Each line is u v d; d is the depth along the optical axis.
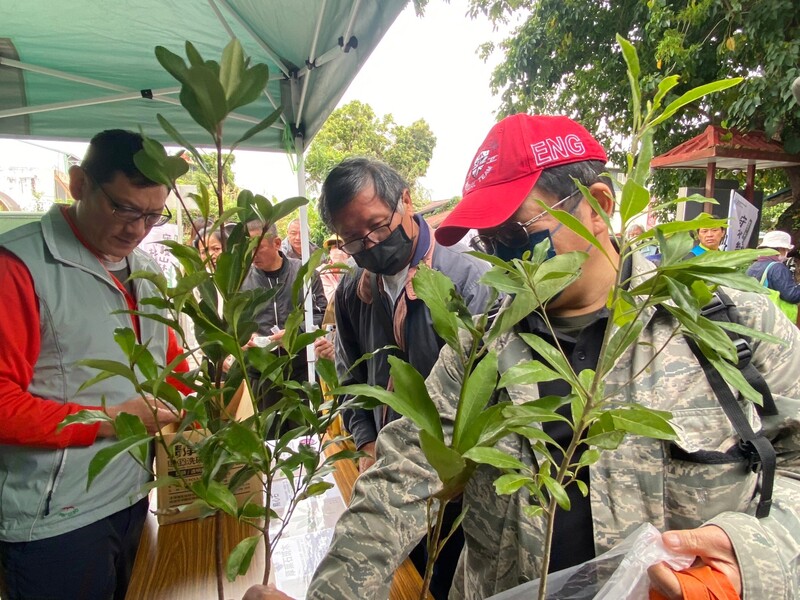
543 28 6.55
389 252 1.36
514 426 0.47
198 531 1.19
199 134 2.66
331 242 1.56
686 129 6.25
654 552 0.58
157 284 0.50
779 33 4.42
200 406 0.57
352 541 0.76
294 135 2.57
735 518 0.62
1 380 1.07
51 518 1.16
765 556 0.58
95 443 1.21
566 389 0.82
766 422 0.75
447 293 0.49
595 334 0.82
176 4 1.75
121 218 1.17
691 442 0.73
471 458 0.42
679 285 0.39
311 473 0.62
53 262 1.17
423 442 0.42
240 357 0.54
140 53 2.12
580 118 6.95
